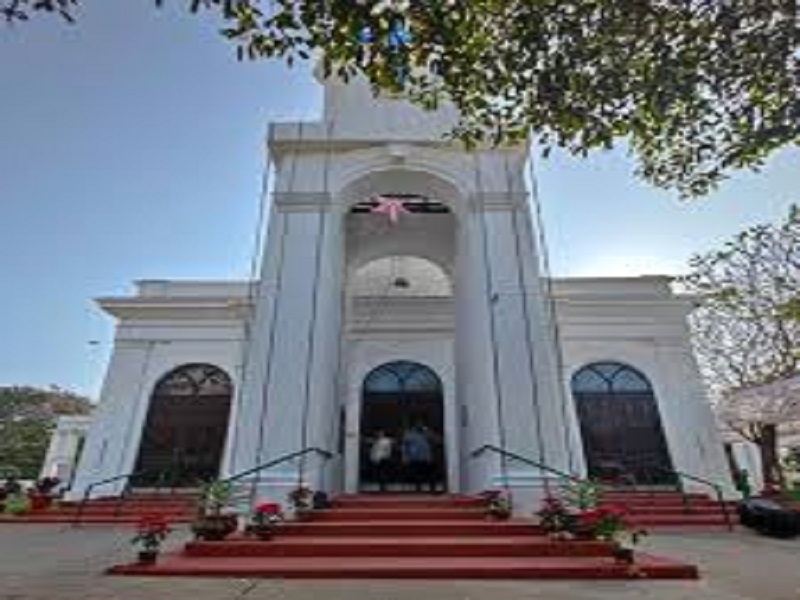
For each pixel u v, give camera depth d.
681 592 6.05
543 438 10.66
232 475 10.30
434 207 15.43
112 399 17.70
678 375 17.69
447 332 18.03
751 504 11.89
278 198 12.72
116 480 16.09
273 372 11.09
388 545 7.84
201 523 8.38
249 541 8.07
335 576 6.85
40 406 38.72
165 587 6.25
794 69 4.68
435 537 8.53
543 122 5.41
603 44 4.89
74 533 11.77
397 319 18.17
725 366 18.62
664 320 18.39
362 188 13.62
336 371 13.23
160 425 17.66
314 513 9.39
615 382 17.80
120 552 8.95
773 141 5.11
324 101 14.34
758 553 8.92
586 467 16.66
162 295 19.55
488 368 11.38
